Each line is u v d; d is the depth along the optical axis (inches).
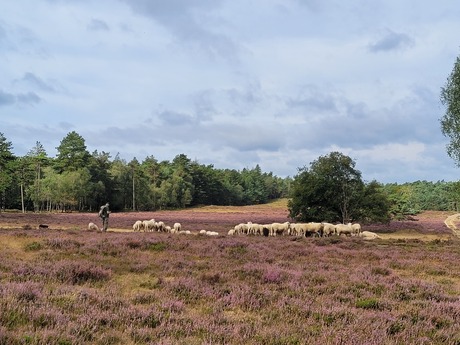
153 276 463.5
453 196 1975.9
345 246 893.2
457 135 1518.2
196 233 1172.5
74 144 3740.2
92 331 235.6
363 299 364.2
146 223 1270.9
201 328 255.3
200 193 5191.9
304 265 573.0
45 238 778.8
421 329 276.7
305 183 1785.2
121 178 3954.2
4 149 2731.3
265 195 6451.8
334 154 1760.6
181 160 5231.3
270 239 999.6
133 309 285.9
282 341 236.4
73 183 3260.3
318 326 278.1
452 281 514.0
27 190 3235.7
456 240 1290.6
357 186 1744.6
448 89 1551.4
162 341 225.8
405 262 655.8
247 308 328.2
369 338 247.9
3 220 1755.7
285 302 341.4
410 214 2807.6
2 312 248.1
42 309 264.2
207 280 427.2
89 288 375.6
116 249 670.5
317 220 1765.5
